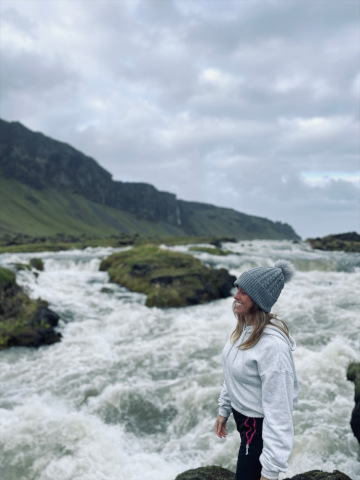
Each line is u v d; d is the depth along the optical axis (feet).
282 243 206.59
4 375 30.91
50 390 28.17
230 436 21.56
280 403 6.48
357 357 31.14
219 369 31.63
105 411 25.27
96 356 35.47
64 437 20.61
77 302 55.77
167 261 72.18
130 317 49.60
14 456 19.03
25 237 404.98
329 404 24.31
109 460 19.10
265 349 6.66
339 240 178.19
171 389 28.04
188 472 14.99
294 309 50.72
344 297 56.85
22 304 45.11
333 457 18.95
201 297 59.06
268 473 6.36
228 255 126.31
